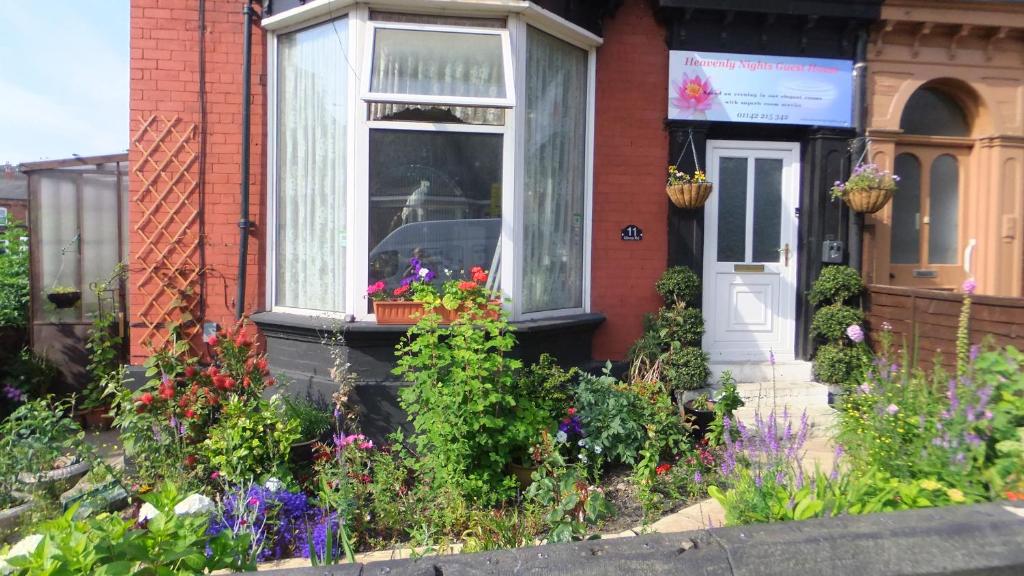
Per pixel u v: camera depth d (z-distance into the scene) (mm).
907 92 6191
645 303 5953
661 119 5934
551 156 5551
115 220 6410
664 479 4367
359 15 4910
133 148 5281
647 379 5371
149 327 5312
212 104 5352
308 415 4617
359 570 2127
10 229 6824
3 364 6016
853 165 6137
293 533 3715
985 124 6398
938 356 4203
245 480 3906
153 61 5277
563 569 2141
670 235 5949
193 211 5352
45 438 3900
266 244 5449
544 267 5547
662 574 2141
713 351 6176
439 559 2199
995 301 4828
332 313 5137
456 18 5086
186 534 2104
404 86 4895
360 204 4957
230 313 5430
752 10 5801
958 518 2406
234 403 4113
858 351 5672
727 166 6191
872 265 6133
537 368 4680
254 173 5422
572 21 5457
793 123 6039
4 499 3688
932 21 6020
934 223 6551
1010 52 6320
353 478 4043
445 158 5074
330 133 5188
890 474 3162
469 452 4031
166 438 4043
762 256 6246
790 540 2270
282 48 5430
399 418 4824
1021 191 6328
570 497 3330
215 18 5336
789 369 6004
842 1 5867
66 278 6297
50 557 1862
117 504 3822
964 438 3004
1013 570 2252
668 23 5859
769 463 3311
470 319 4359
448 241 5094
